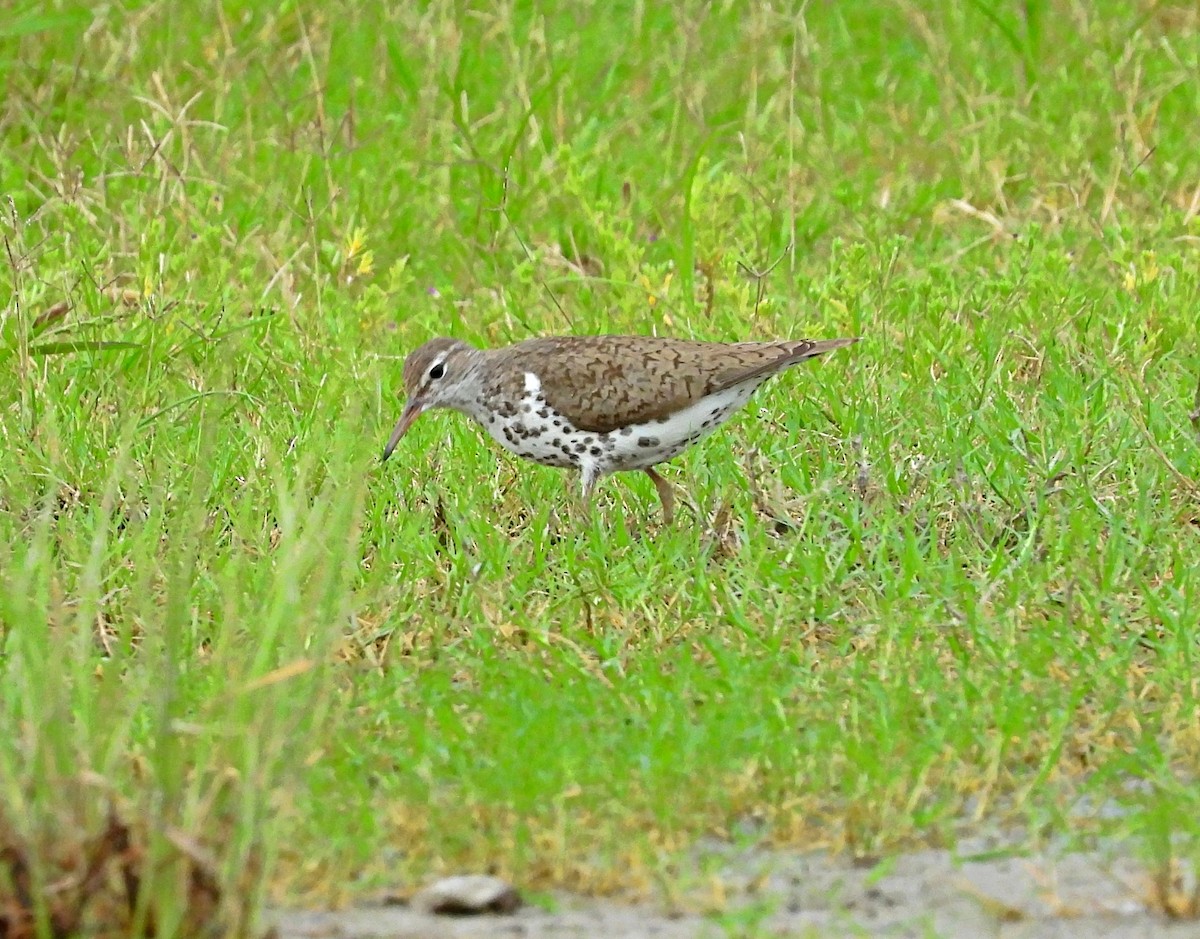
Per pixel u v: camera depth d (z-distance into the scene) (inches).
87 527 470.9
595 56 863.1
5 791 301.6
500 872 327.9
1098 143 772.0
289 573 351.9
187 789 336.8
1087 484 492.1
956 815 352.8
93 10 766.5
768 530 492.7
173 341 586.2
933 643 419.2
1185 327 577.9
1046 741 376.8
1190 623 420.8
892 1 932.0
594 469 503.5
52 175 734.5
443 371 519.5
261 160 749.9
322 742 363.3
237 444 522.9
